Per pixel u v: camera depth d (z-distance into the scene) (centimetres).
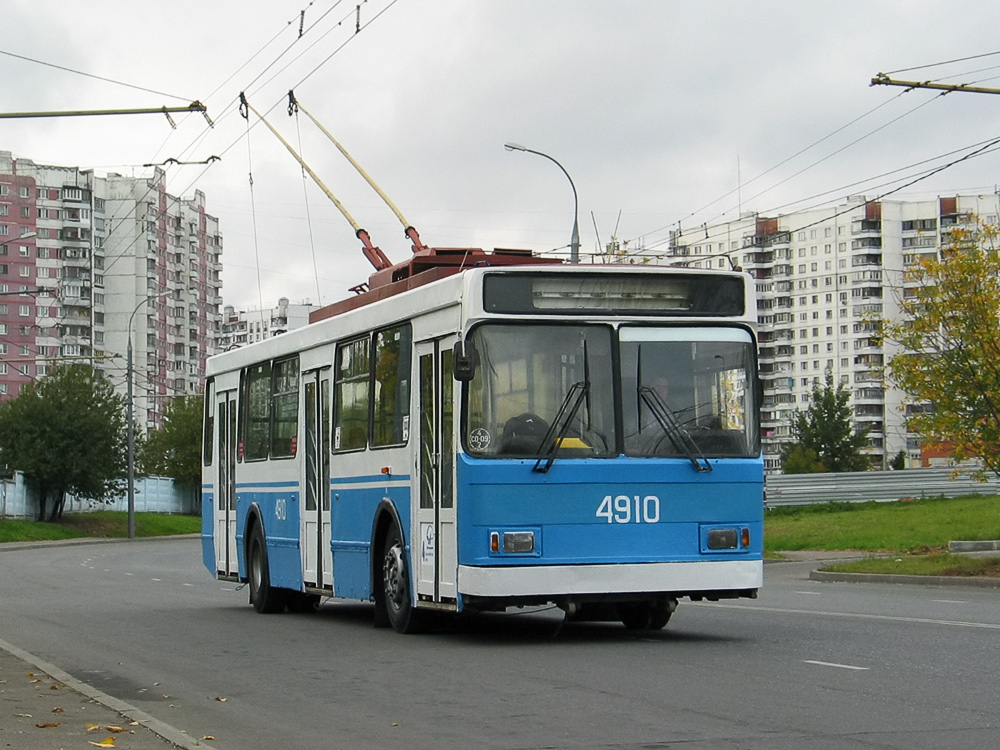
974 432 2670
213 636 1548
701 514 1302
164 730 846
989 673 1039
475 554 1258
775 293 15612
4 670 1170
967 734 775
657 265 1332
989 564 2522
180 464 9794
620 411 1297
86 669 1251
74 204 13088
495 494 1260
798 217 15462
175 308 14738
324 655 1303
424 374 1383
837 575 2675
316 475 1702
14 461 7275
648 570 1280
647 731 813
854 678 1020
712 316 1335
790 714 858
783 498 5959
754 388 1339
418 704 962
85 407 7412
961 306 2638
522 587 1252
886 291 14950
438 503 1335
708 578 1296
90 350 13112
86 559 4581
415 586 1401
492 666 1161
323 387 1689
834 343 15225
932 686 970
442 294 1340
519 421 1277
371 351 1530
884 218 15025
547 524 1266
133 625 1725
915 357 2702
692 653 1215
